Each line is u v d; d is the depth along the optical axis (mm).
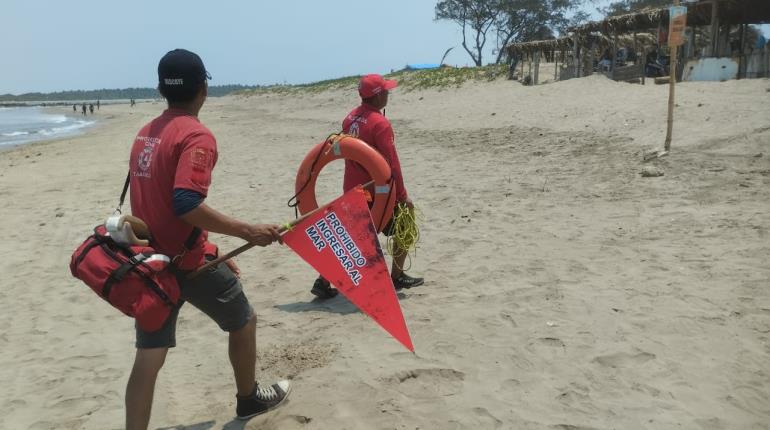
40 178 15445
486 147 14102
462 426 3281
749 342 3963
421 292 5359
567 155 11734
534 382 3680
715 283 4934
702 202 7465
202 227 2740
